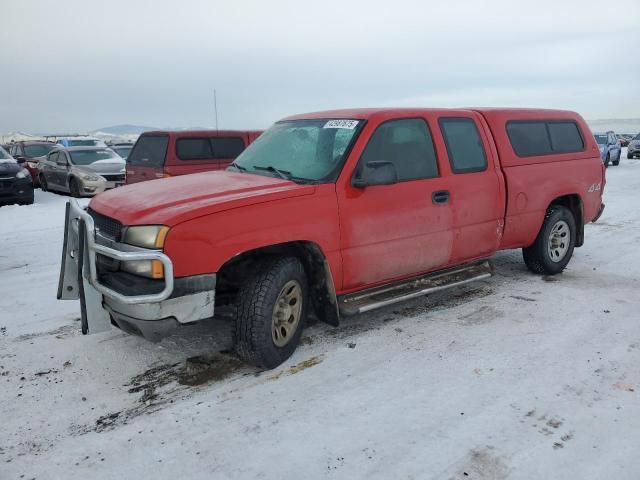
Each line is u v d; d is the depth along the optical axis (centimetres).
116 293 333
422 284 479
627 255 711
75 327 473
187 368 386
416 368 385
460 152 493
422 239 456
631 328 453
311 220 385
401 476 269
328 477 269
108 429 314
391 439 299
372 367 388
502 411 326
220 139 1099
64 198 1487
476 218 499
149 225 333
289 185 394
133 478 271
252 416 325
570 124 620
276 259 379
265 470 275
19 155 1986
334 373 379
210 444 298
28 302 548
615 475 268
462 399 341
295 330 398
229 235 348
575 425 310
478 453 286
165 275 323
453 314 492
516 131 553
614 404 332
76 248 380
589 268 648
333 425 314
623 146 4281
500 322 471
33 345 433
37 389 361
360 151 416
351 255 411
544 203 569
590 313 489
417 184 448
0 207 1263
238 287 407
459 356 404
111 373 384
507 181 525
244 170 462
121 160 1588
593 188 632
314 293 421
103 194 419
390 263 438
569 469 272
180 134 1047
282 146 465
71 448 296
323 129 450
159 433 309
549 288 567
